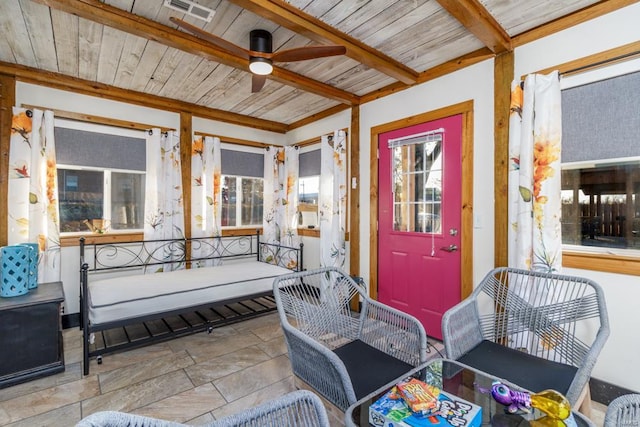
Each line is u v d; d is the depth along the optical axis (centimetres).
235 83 326
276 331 310
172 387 212
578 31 206
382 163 339
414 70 293
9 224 281
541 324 185
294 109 412
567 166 213
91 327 233
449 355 164
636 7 186
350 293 218
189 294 280
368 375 155
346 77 312
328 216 387
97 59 273
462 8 192
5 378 208
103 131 339
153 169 360
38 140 292
